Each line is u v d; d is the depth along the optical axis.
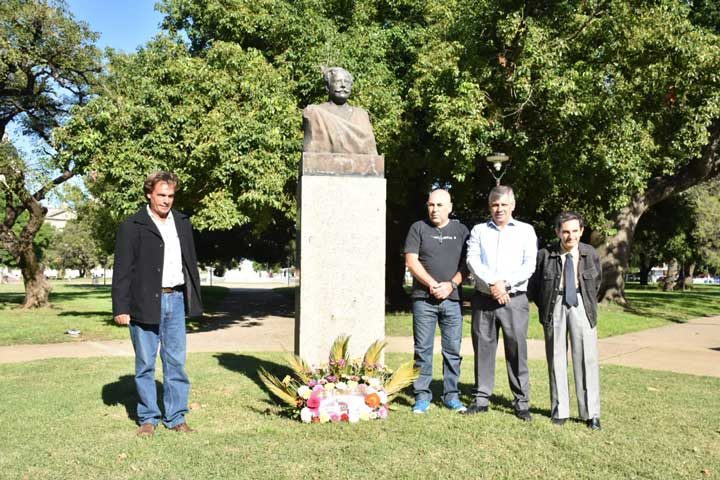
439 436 4.92
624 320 16.12
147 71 15.33
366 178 6.13
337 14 17.92
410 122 16.95
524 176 16.17
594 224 18.02
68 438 4.85
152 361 5.20
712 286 54.59
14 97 20.19
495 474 4.08
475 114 13.74
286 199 15.73
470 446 4.68
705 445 4.77
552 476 4.06
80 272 79.12
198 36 18.05
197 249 27.42
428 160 17.02
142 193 13.80
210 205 13.81
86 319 16.64
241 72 14.73
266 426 5.22
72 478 3.96
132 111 14.01
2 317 17.25
